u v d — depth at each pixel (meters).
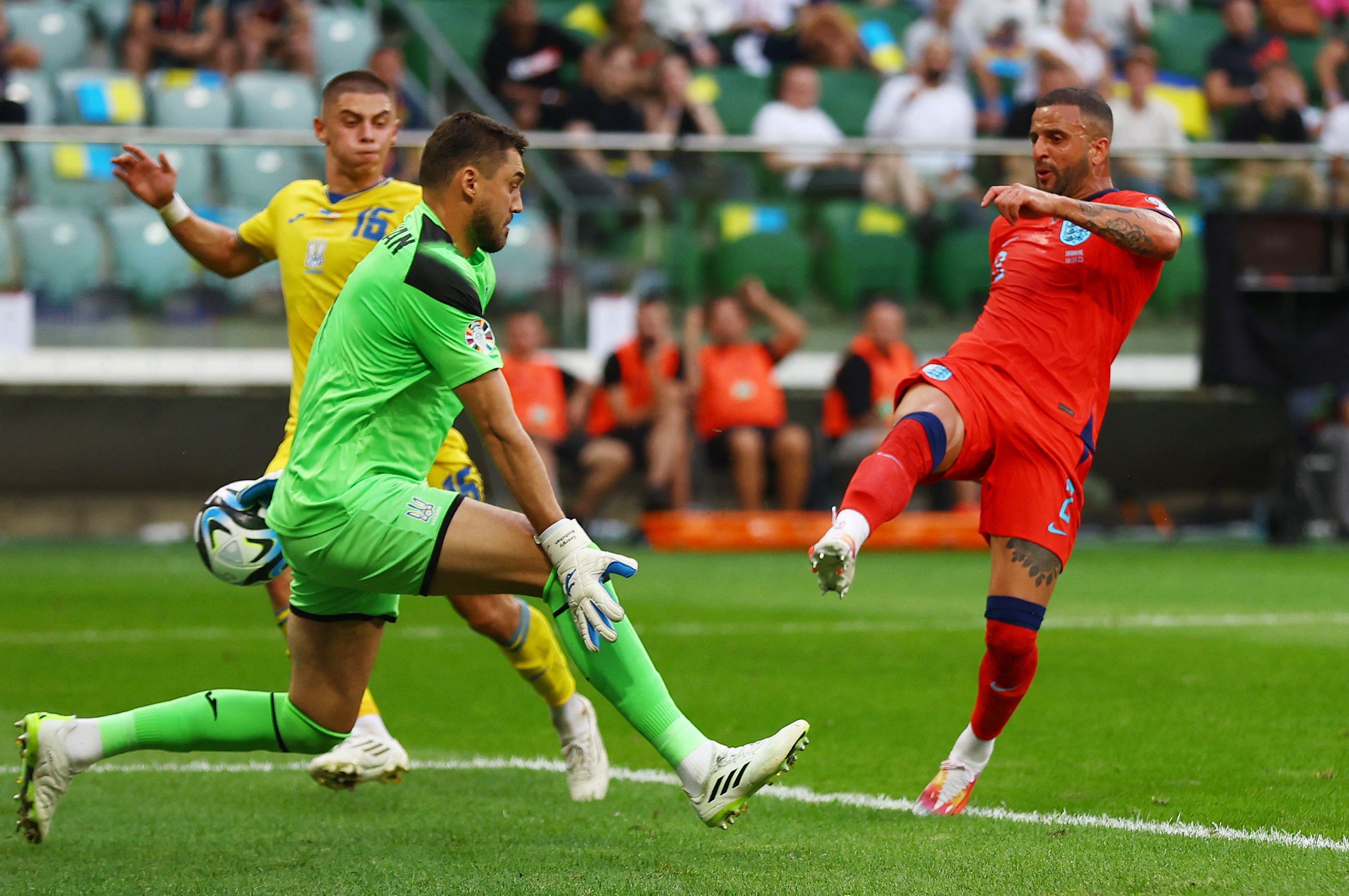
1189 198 48.25
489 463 36.19
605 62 53.78
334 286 16.55
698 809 11.74
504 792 15.43
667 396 44.19
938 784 14.28
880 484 13.16
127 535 46.47
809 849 12.52
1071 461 14.10
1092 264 14.27
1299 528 46.44
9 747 17.56
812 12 59.97
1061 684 21.52
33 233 44.19
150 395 45.34
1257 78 60.47
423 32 56.25
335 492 11.77
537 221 45.44
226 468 46.47
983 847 12.43
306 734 12.58
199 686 21.84
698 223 46.25
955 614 30.16
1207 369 45.47
